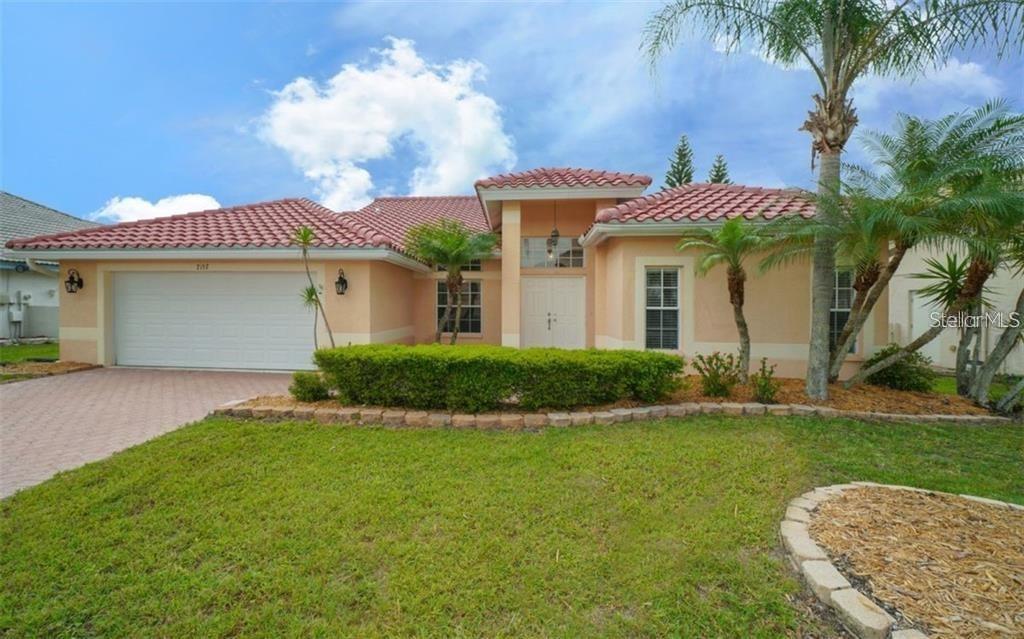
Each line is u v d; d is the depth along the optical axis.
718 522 4.13
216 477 5.09
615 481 5.00
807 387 8.51
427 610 3.11
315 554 3.72
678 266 10.48
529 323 14.51
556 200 14.09
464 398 7.39
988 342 13.35
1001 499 4.68
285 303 12.37
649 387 7.77
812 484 4.98
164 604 3.19
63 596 3.27
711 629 2.94
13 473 5.39
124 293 12.77
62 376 11.57
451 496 4.67
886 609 2.89
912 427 7.16
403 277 15.12
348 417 7.17
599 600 3.20
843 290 10.26
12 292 19.22
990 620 2.78
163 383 10.87
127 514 4.36
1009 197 6.29
